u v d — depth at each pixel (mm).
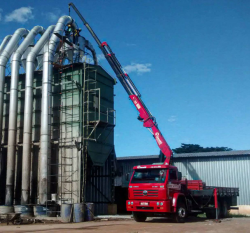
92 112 29531
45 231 15773
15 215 20969
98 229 16531
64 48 32438
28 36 32406
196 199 23312
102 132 31578
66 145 29266
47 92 28859
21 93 32375
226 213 26656
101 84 32531
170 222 21047
